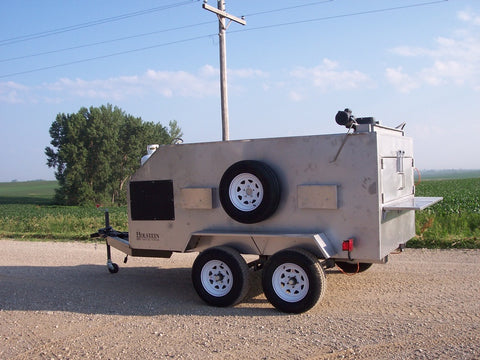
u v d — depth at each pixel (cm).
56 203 6769
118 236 968
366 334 543
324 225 650
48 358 528
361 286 772
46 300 786
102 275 983
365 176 621
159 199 776
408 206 630
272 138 680
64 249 1398
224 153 718
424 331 542
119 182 6869
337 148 637
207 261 708
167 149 764
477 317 584
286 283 652
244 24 1698
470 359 456
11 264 1165
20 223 2141
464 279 781
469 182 6731
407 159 756
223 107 1616
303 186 655
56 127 6862
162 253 815
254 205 680
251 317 641
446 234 1154
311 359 483
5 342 589
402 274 839
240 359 494
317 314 635
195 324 621
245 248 709
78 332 611
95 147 6606
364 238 627
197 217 743
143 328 614
